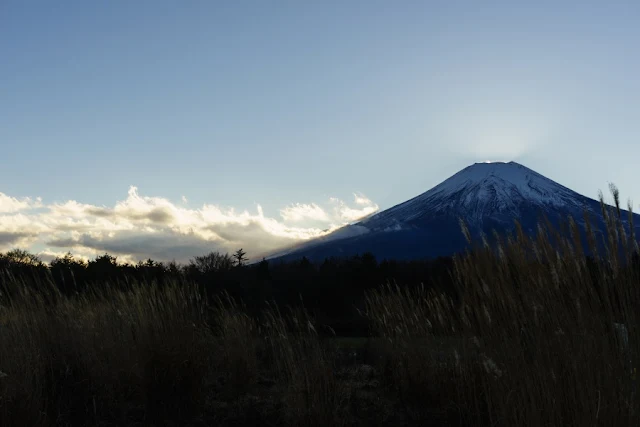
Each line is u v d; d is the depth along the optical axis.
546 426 3.56
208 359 7.02
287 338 6.37
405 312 6.80
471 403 5.07
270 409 5.99
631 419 3.29
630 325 3.46
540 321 3.71
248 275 23.08
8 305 6.79
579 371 3.51
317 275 24.38
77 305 7.38
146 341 6.02
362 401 6.26
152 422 5.67
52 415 5.41
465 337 4.86
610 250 3.49
